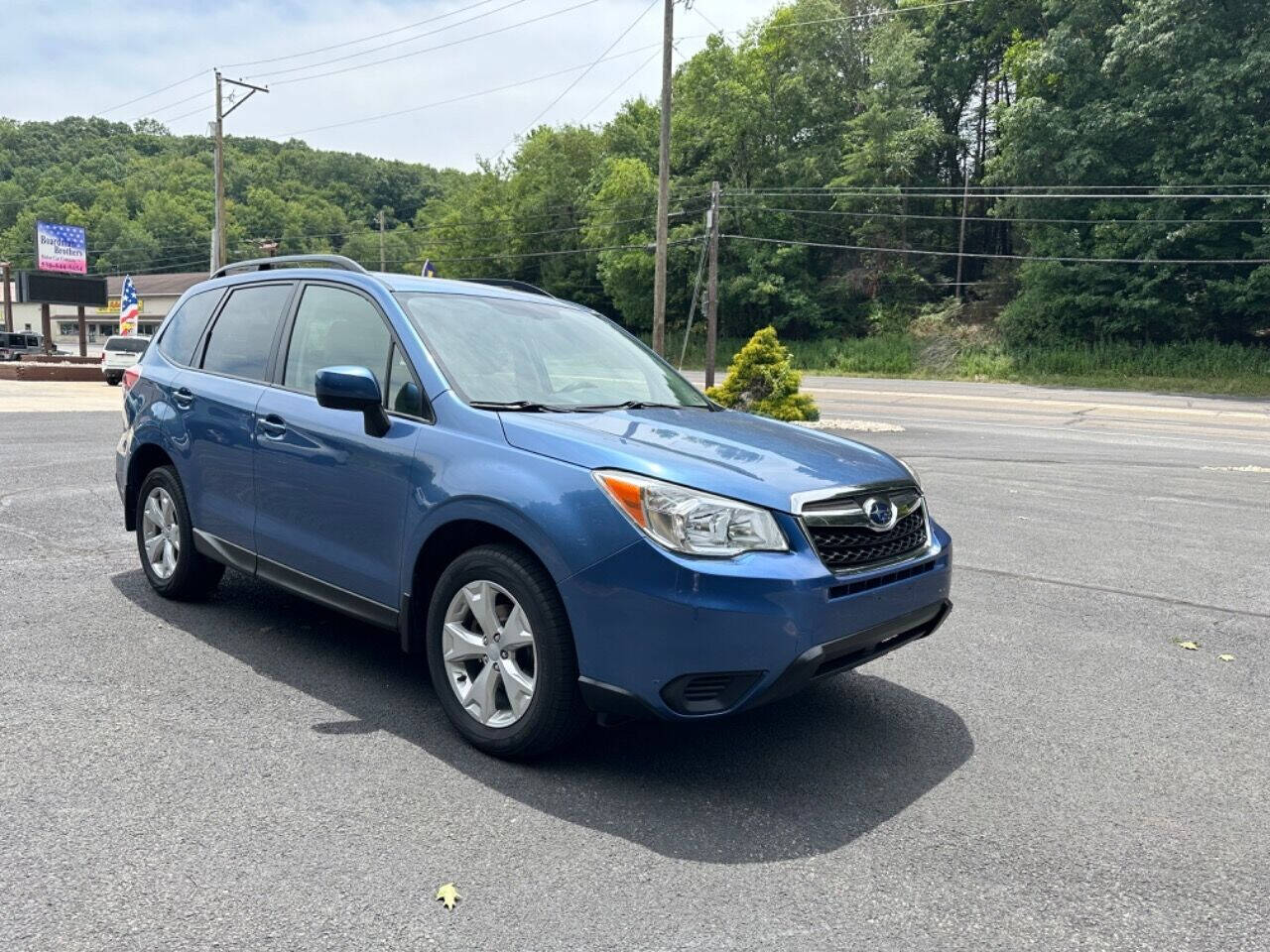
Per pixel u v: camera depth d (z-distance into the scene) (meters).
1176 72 38.38
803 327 55.88
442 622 3.59
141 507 5.41
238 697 3.95
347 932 2.38
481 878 2.65
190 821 2.92
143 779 3.19
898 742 3.75
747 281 52.72
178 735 3.56
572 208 67.44
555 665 3.20
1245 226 38.50
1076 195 40.44
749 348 18.56
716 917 2.49
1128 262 40.56
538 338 4.40
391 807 3.05
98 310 80.31
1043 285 43.38
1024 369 42.81
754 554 3.03
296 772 3.28
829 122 55.94
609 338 4.84
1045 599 5.97
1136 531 8.25
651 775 3.36
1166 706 4.20
